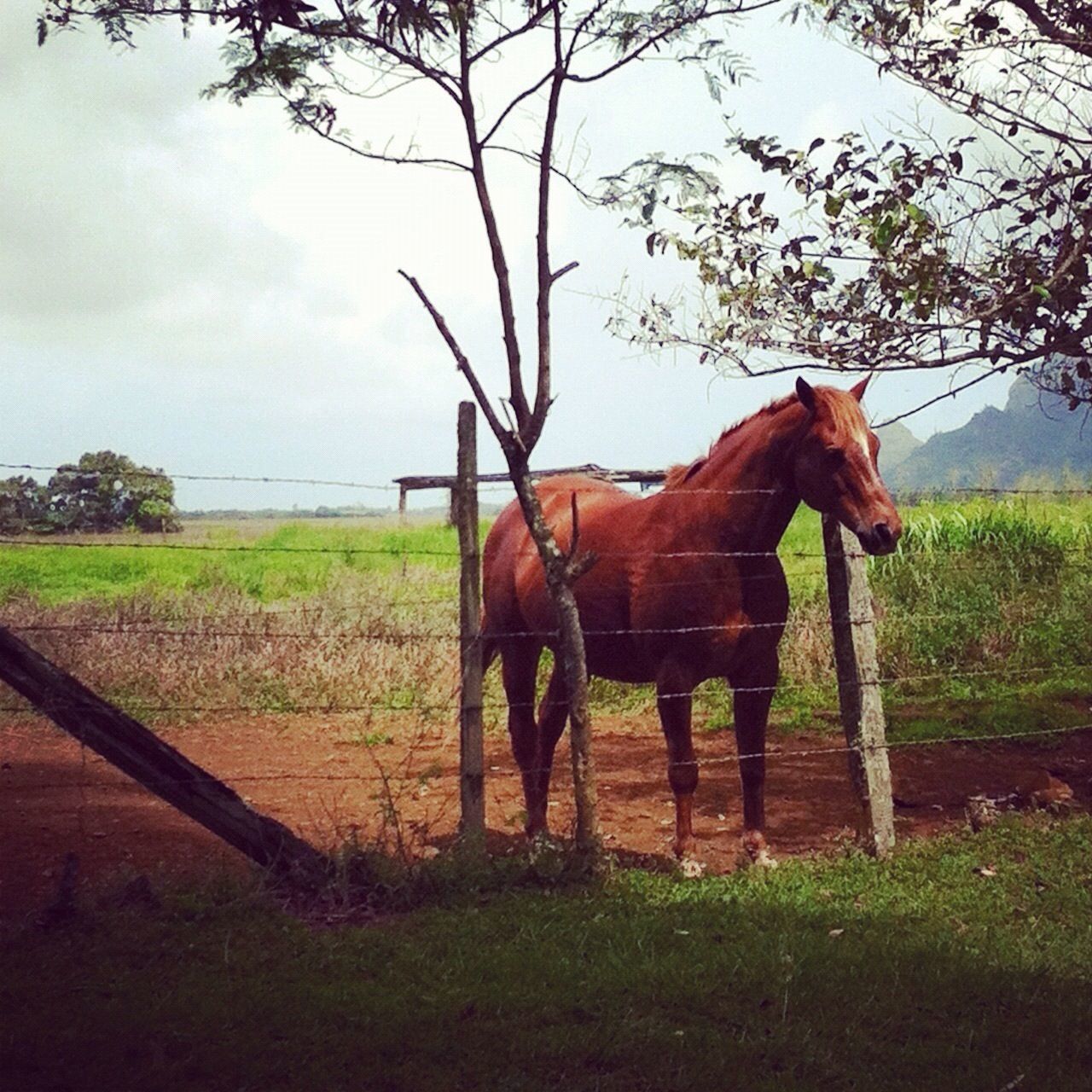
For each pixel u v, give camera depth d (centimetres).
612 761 909
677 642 612
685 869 604
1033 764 845
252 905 530
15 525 2084
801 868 605
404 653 1164
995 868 605
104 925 505
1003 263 604
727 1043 394
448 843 664
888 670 1141
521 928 506
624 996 435
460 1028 406
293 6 531
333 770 883
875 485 575
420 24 542
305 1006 421
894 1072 378
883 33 611
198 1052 383
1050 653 1152
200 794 550
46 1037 391
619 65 591
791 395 614
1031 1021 413
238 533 2478
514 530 729
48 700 527
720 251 652
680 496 623
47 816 724
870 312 620
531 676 708
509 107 586
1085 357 624
